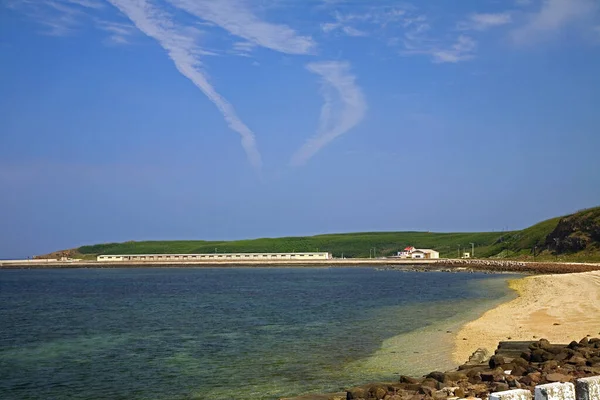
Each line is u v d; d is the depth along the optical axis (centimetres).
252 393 2162
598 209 13625
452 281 9925
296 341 3328
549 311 3991
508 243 18588
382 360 2659
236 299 6806
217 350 3131
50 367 2794
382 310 4991
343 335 3494
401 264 19200
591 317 3541
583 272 8969
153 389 2305
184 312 5344
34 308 6056
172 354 3064
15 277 15188
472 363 2273
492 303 5294
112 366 2783
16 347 3416
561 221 14525
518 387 1531
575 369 1709
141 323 4516
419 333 3428
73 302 6831
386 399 1580
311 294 7394
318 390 2158
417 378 2080
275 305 5831
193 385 2339
